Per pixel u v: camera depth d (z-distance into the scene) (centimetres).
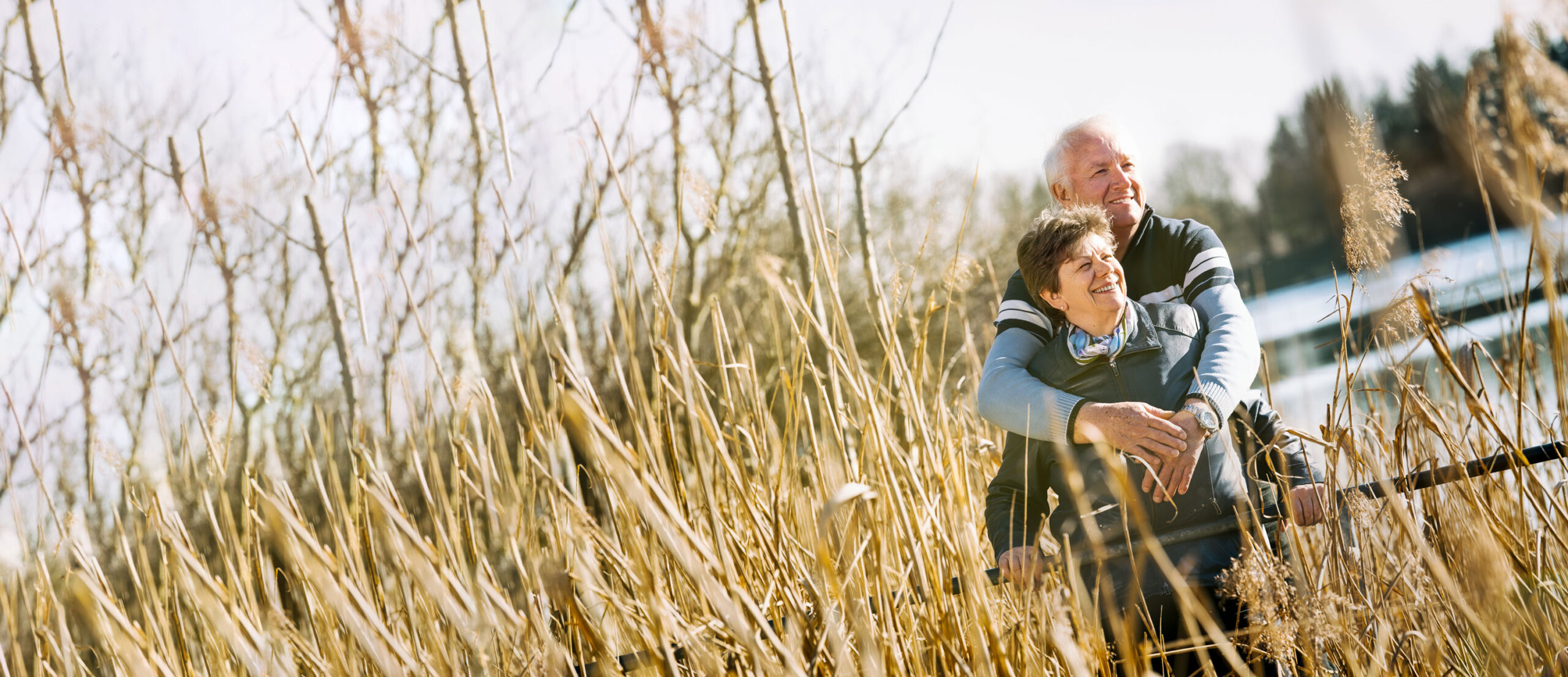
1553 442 117
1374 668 112
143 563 158
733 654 127
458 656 138
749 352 158
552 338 145
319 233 298
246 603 150
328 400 314
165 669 138
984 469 188
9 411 165
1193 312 145
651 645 124
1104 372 139
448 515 151
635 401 150
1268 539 138
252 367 165
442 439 180
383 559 153
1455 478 120
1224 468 133
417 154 353
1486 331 163
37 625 155
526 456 155
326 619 143
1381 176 89
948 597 125
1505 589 102
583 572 126
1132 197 165
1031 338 154
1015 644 123
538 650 125
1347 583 124
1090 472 135
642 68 185
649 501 111
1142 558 118
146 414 184
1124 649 109
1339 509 130
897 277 147
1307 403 157
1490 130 80
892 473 129
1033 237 143
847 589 122
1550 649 114
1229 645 109
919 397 141
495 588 135
